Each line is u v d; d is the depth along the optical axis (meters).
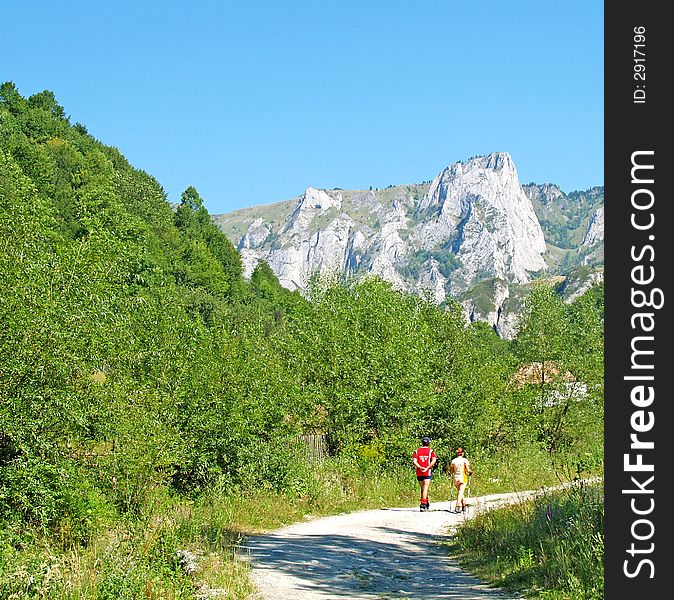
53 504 13.97
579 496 14.46
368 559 15.02
